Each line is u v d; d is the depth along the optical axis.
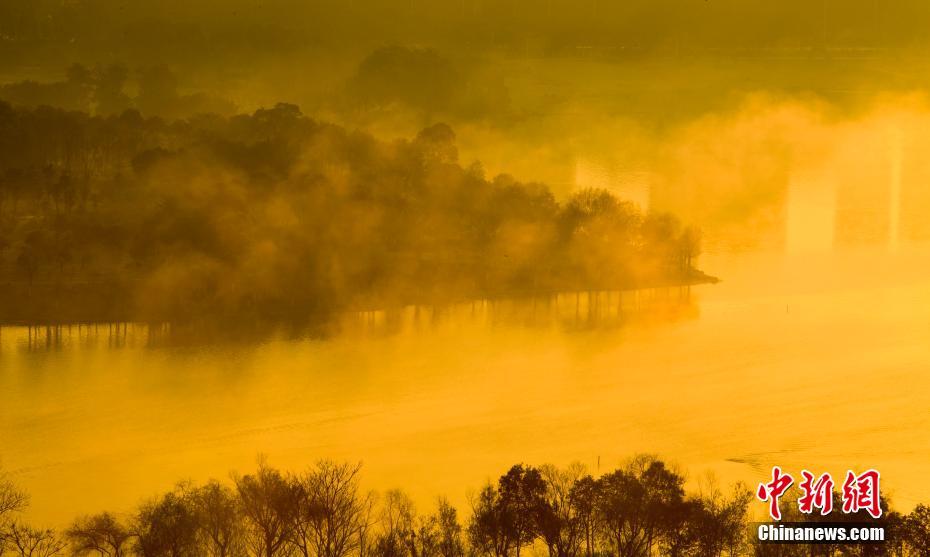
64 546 119.44
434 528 118.81
